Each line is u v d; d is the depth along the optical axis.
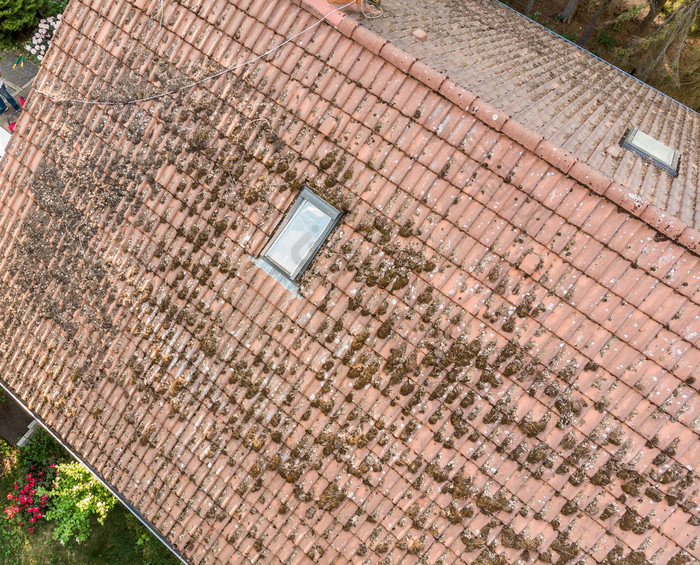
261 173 5.82
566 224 4.91
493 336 5.20
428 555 5.46
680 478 4.83
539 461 5.16
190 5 6.11
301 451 5.79
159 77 6.18
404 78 5.25
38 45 12.62
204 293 6.07
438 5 7.58
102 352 6.51
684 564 4.82
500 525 5.28
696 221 5.02
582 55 9.05
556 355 5.05
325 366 5.67
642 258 4.74
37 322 6.88
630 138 6.08
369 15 5.75
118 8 6.45
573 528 5.11
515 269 5.10
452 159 5.17
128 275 6.36
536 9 16.27
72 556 10.53
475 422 5.30
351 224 5.53
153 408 6.29
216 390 6.05
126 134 6.36
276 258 5.84
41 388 6.85
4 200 7.07
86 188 6.57
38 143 6.85
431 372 5.39
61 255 6.73
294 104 5.64
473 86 5.60
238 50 5.88
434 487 5.43
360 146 5.43
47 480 10.83
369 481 5.60
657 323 4.78
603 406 4.96
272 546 5.92
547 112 5.94
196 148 6.05
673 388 4.79
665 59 12.80
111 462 6.48
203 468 6.11
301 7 5.60
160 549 10.52
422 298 5.34
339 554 5.71
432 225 5.28
